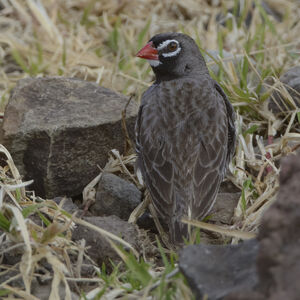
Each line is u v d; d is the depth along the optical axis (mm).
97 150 10945
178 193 9312
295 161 7219
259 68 13914
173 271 7641
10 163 10227
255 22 17094
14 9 17281
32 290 8156
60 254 8555
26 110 11102
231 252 7504
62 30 16891
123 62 15375
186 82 10750
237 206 10023
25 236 8148
